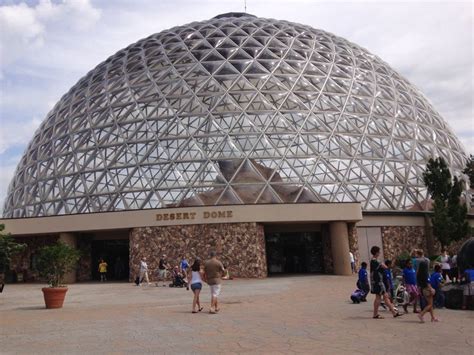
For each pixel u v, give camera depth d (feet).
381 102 117.80
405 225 101.60
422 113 126.62
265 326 34.14
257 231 86.43
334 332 31.27
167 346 27.86
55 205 105.09
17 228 96.02
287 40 123.75
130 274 88.38
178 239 87.10
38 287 85.40
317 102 108.47
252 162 96.12
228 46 119.34
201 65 114.01
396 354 24.56
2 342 30.81
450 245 100.78
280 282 75.05
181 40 125.18
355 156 102.78
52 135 121.19
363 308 43.29
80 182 104.01
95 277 101.19
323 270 95.71
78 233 98.07
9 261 61.57
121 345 28.53
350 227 95.14
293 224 94.94
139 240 88.38
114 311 45.73
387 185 102.89
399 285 45.06
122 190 97.35
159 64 118.52
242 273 84.69
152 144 101.24
